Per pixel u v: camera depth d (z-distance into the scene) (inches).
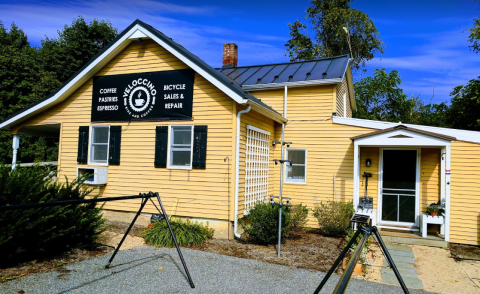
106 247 290.0
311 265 267.7
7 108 968.9
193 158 361.4
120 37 393.1
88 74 416.5
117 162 398.3
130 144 395.9
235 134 346.6
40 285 195.6
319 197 434.9
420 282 241.9
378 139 362.9
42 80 961.5
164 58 385.7
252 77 527.5
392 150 402.3
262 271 243.9
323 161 437.4
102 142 416.8
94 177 387.9
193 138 363.3
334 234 384.2
